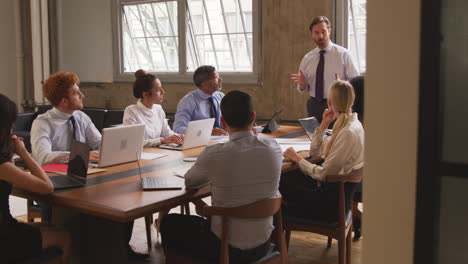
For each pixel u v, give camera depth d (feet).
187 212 13.51
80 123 12.47
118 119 24.30
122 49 29.45
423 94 4.45
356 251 13.07
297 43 22.85
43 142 11.25
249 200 8.06
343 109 10.57
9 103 7.68
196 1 26.30
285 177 13.05
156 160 11.51
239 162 7.91
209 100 16.28
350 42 21.86
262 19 23.71
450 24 4.34
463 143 4.39
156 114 14.73
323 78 18.69
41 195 8.52
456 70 4.36
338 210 10.30
